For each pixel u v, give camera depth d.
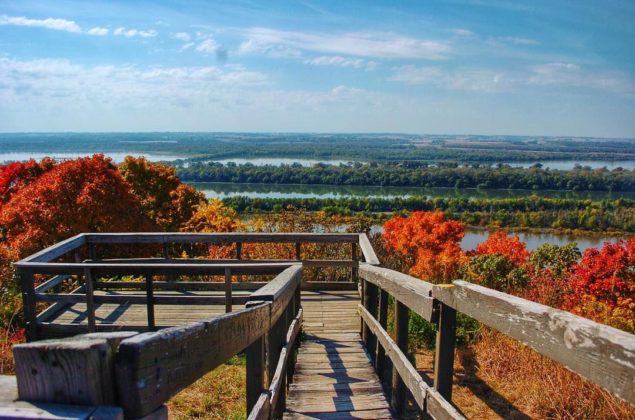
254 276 8.20
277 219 11.62
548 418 3.94
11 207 16.06
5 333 5.42
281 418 3.46
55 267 5.00
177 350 1.19
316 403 3.73
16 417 0.88
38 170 20.86
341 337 5.57
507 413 4.12
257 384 2.42
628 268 11.01
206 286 6.23
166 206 27.36
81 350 0.91
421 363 5.30
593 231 78.94
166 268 4.97
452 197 115.12
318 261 7.19
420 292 2.70
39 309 6.71
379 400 3.80
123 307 6.28
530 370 4.59
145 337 1.03
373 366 4.61
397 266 10.90
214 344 1.49
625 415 3.51
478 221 87.38
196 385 4.48
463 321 5.69
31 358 0.93
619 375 1.21
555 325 1.49
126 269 5.00
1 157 195.38
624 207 93.12
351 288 7.64
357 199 101.19
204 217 23.84
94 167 17.91
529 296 6.59
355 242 7.09
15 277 7.17
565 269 11.91
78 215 16.36
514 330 1.75
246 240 6.93
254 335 2.11
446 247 30.27
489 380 4.78
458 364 5.17
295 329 4.43
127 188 19.22
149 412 1.03
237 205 79.06
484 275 8.36
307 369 4.53
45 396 0.93
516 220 87.69
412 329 5.87
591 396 3.85
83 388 0.92
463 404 4.31
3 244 14.44
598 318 5.52
